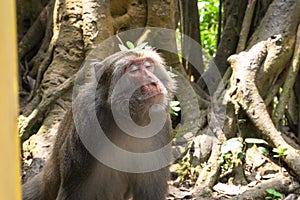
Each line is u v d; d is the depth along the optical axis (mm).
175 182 7211
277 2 8531
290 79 8211
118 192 5492
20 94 9305
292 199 6656
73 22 8344
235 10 9375
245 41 8789
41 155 7336
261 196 6672
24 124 7695
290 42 8250
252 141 7375
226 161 7316
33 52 9867
